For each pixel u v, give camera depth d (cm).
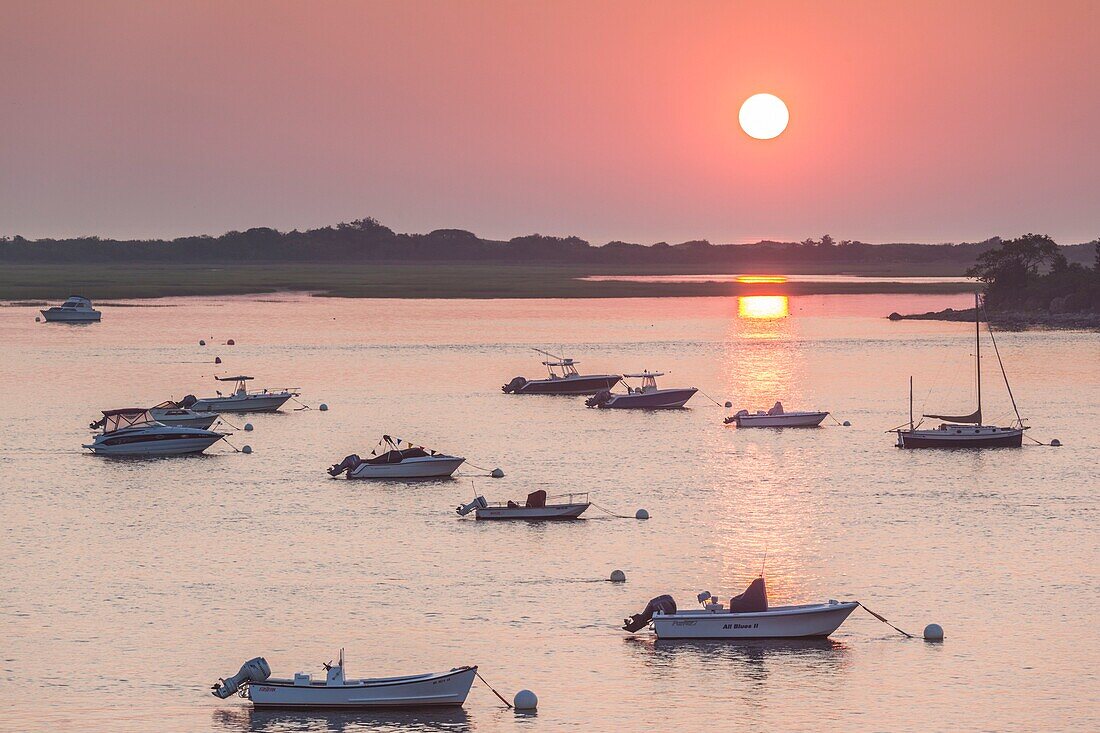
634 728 17450
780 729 17438
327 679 18125
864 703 18225
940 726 17500
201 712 17938
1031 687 18800
